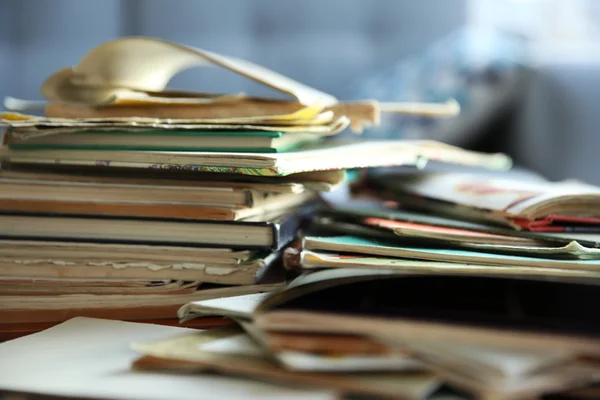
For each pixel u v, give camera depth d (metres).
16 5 2.35
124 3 2.41
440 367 0.62
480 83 1.97
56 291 0.78
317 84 2.33
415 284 0.70
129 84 0.87
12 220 0.78
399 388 0.62
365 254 0.73
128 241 0.77
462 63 2.00
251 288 0.77
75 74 0.84
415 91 2.00
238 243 0.76
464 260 0.70
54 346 0.70
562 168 1.97
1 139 0.79
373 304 0.65
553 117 1.98
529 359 0.61
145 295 0.77
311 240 0.74
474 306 0.65
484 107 1.95
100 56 0.83
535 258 0.70
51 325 0.78
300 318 0.64
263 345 0.66
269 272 0.81
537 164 1.96
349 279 0.69
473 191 0.88
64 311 0.78
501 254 0.72
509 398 0.61
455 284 0.70
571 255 0.70
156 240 0.77
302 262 0.71
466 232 0.76
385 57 2.31
